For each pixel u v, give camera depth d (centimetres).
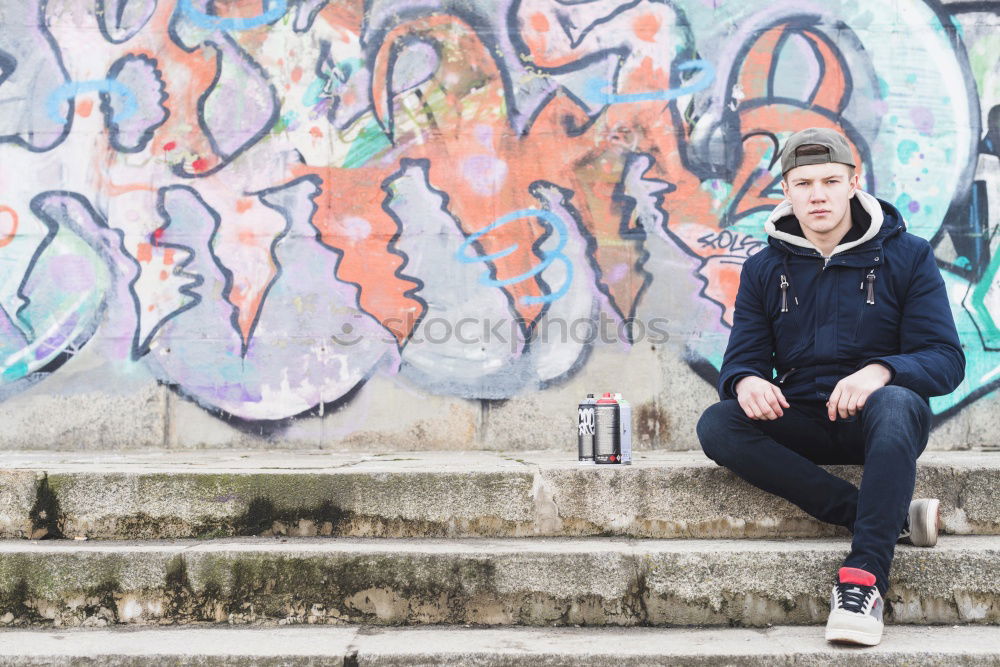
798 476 257
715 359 437
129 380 440
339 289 442
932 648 219
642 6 448
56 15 451
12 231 444
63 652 228
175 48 450
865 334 265
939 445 430
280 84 448
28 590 261
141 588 261
